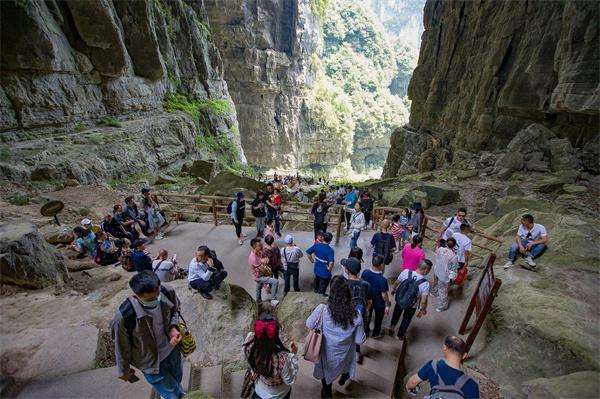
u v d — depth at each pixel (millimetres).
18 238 4996
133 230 8547
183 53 28797
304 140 66000
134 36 20875
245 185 15797
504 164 17203
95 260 6820
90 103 17859
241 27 49438
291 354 2920
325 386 3760
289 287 6543
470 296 6516
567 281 5848
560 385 3758
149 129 20922
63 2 16047
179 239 9453
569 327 4574
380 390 4234
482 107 20906
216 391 3830
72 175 13703
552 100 14695
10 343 3887
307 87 66438
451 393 2771
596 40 12422
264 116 57406
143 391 3432
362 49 101562
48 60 14422
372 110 89688
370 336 5398
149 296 2609
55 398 3289
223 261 8219
